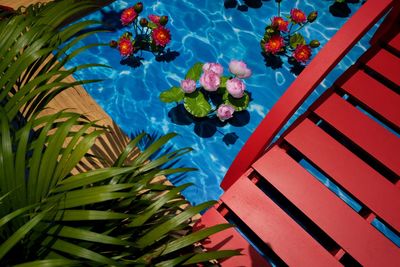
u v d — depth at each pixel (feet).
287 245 6.60
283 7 13.92
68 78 10.55
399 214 6.60
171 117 10.81
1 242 3.91
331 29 13.42
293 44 12.14
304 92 5.69
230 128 10.71
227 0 13.88
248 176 7.39
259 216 6.87
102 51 11.96
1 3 11.50
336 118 7.61
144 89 11.33
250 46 12.65
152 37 11.09
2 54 5.17
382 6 5.32
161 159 5.09
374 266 6.23
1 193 4.02
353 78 8.14
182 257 4.41
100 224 4.38
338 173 7.02
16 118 5.38
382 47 8.95
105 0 12.94
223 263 6.55
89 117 9.66
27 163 4.53
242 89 9.41
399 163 7.14
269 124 6.08
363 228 6.59
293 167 7.18
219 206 7.25
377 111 7.70
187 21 13.12
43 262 3.32
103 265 3.95
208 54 12.32
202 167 9.94
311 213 6.74
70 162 4.17
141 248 4.27
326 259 6.46
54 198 3.92
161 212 5.27
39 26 5.32
